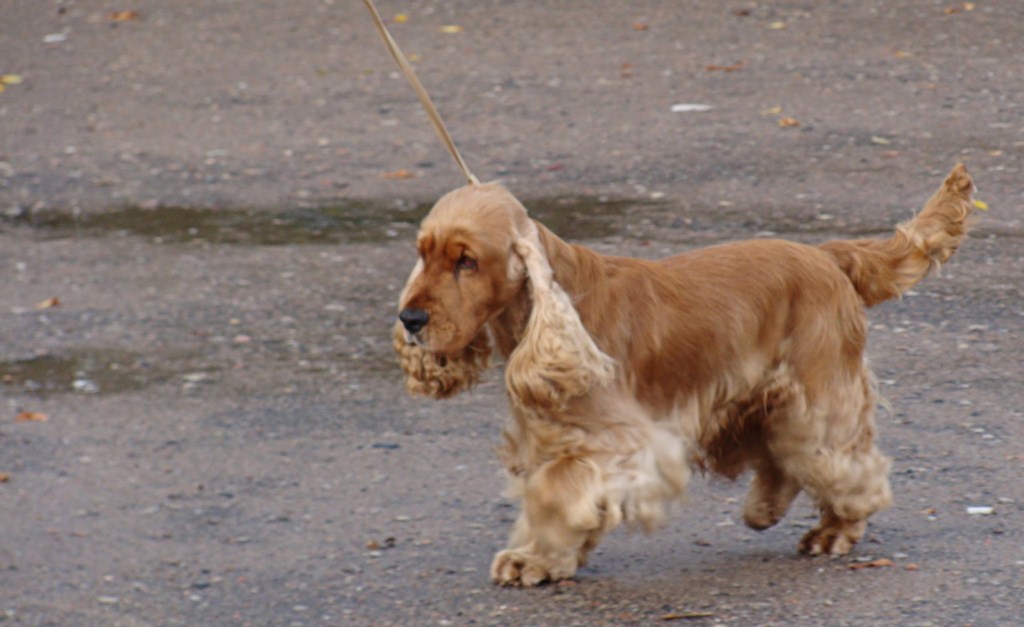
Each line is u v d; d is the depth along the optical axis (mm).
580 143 19094
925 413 11062
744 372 8445
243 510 9797
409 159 18859
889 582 8148
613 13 25531
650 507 7910
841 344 8617
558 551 8227
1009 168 17266
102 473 10508
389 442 10930
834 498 8617
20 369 12688
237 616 8156
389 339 13242
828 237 15195
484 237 7574
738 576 8383
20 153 19578
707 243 15172
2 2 27297
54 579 8773
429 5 26609
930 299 13570
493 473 10297
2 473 10516
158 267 15344
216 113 21203
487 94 21469
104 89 22500
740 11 25234
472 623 7863
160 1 27516
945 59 22109
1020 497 9477
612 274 8234
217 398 11922
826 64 22109
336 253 15609
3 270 15367
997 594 7883
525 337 7652
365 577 8633
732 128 19375
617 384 8023
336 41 24703
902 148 18219
